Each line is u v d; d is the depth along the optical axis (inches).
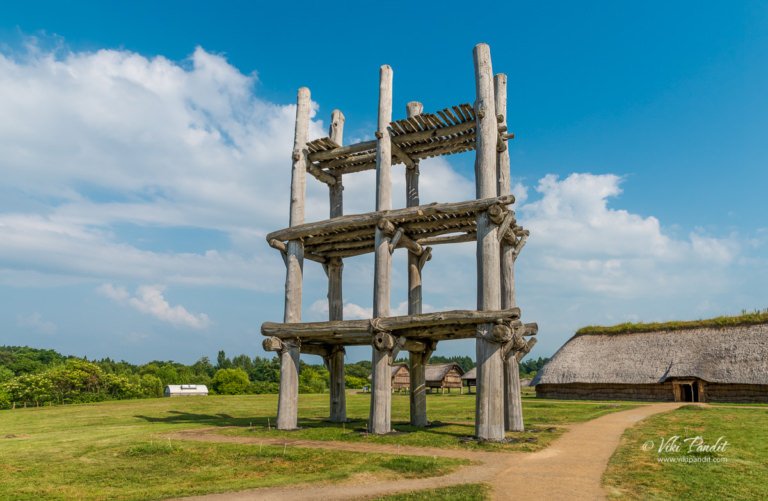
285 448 660.7
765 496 431.5
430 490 446.6
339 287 1027.3
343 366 1005.2
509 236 873.5
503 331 696.4
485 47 799.7
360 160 983.6
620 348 1924.2
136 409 1368.1
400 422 945.5
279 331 873.5
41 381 1955.0
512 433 787.4
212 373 4367.6
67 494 475.2
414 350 863.7
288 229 908.0
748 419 918.4
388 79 887.1
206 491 462.0
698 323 1863.9
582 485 462.9
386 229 817.5
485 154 768.9
